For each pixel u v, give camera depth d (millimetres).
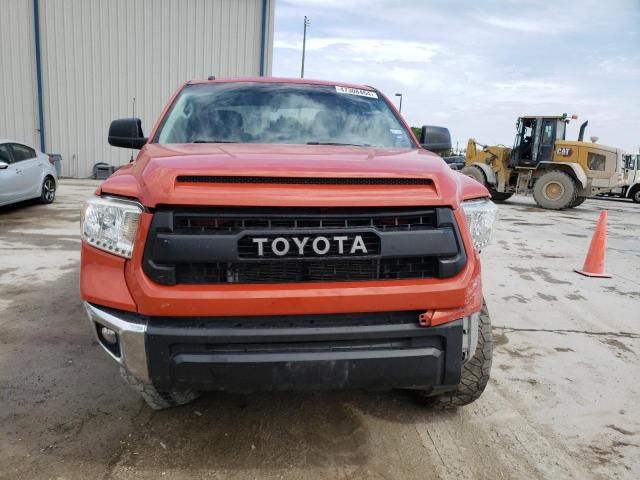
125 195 2068
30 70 18375
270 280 2020
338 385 2074
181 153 2414
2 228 8211
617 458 2447
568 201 14984
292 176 2016
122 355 2053
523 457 2426
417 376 2117
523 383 3197
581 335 4098
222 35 18516
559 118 15414
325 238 1999
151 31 18328
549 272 6324
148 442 2459
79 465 2275
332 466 2318
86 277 2119
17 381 3047
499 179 16859
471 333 2209
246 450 2414
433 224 2129
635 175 21172
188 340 1974
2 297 4625
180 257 1946
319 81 3807
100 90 18688
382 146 3211
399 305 2068
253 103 3410
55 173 11688
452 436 2580
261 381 2027
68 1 18078
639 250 8383
